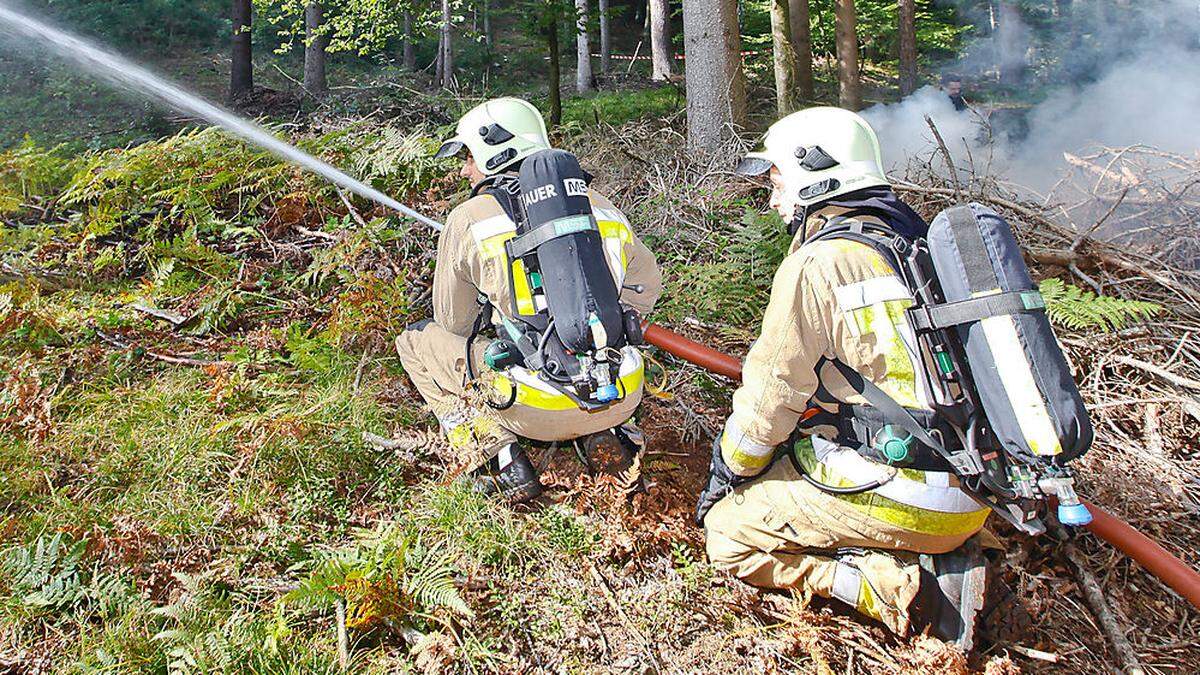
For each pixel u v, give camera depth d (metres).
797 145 2.63
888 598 2.60
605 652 2.69
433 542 3.00
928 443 2.39
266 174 5.24
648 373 3.99
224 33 22.73
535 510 3.21
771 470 2.80
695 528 3.20
